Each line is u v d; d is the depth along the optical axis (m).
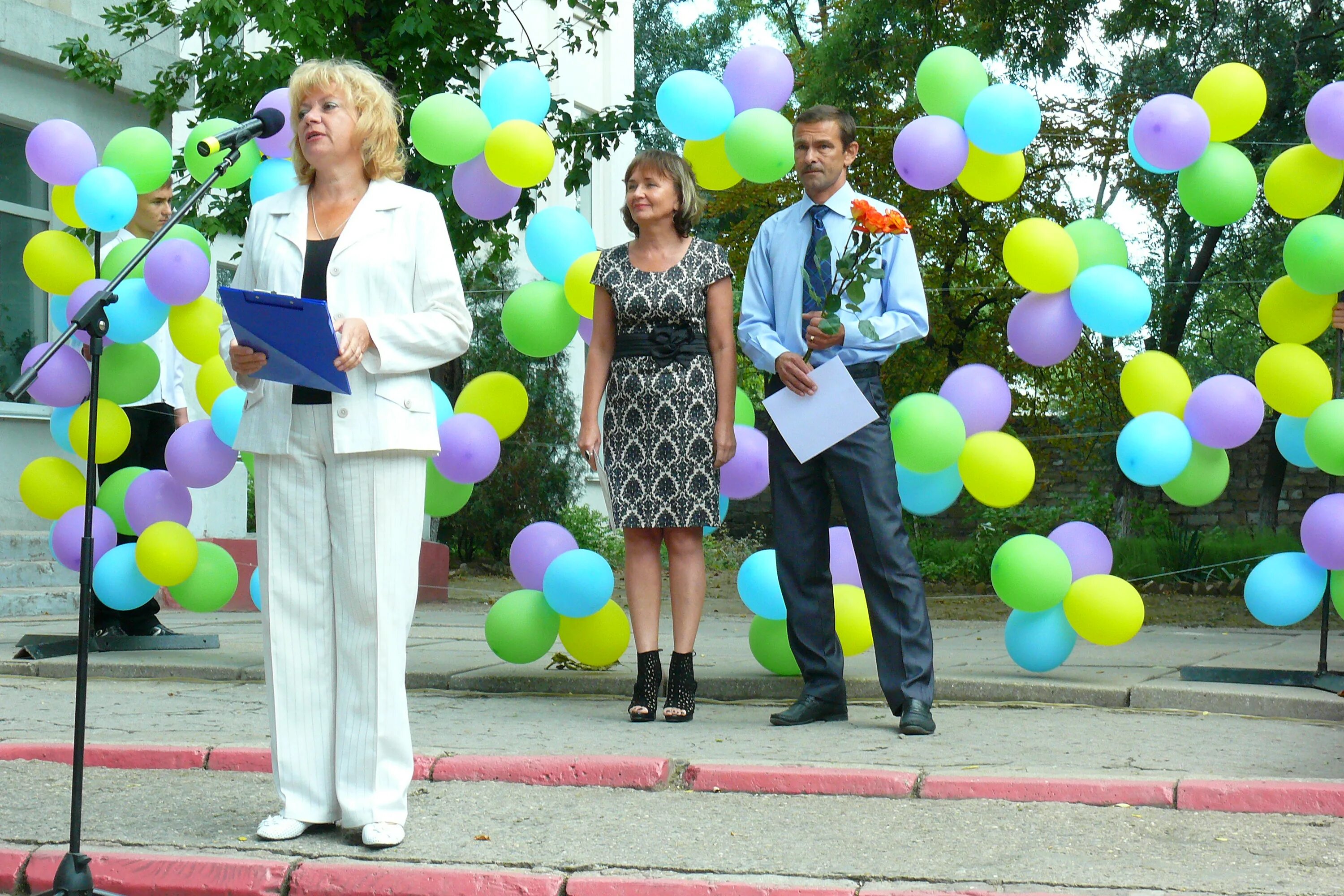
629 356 4.58
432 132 4.98
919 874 2.90
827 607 4.59
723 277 4.62
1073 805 3.44
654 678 4.60
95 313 3.15
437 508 5.26
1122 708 4.77
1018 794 3.49
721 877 2.90
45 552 8.84
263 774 3.89
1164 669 5.34
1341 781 3.39
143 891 3.02
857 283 4.34
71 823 2.95
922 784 3.54
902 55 14.38
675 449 4.52
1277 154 11.77
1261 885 2.79
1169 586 11.24
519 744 4.09
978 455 4.75
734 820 3.36
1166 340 12.08
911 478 4.93
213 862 3.05
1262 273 12.01
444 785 3.73
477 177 5.16
